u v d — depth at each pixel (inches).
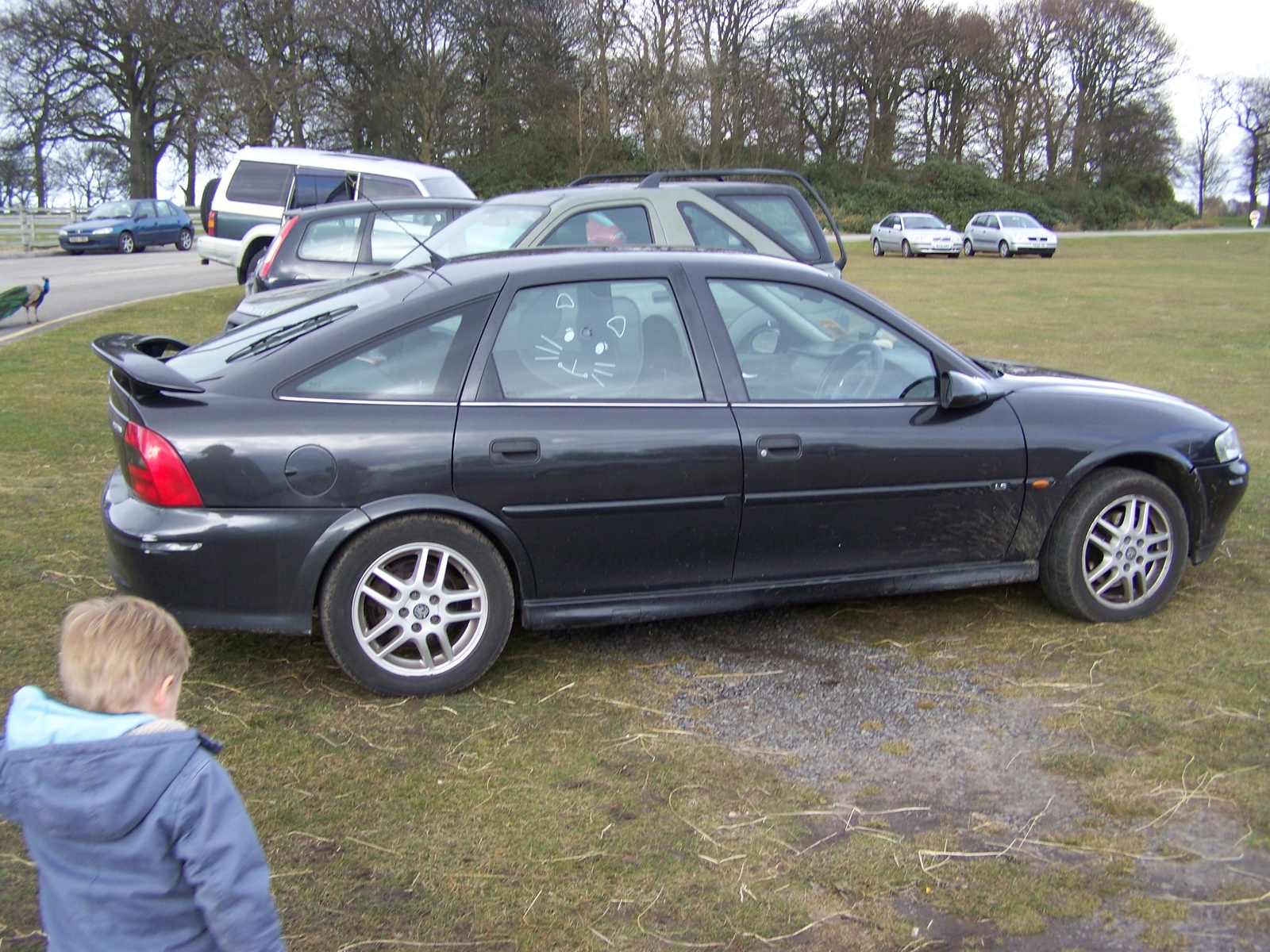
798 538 174.9
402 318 161.9
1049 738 151.1
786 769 142.6
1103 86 2544.3
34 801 68.6
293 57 1684.3
